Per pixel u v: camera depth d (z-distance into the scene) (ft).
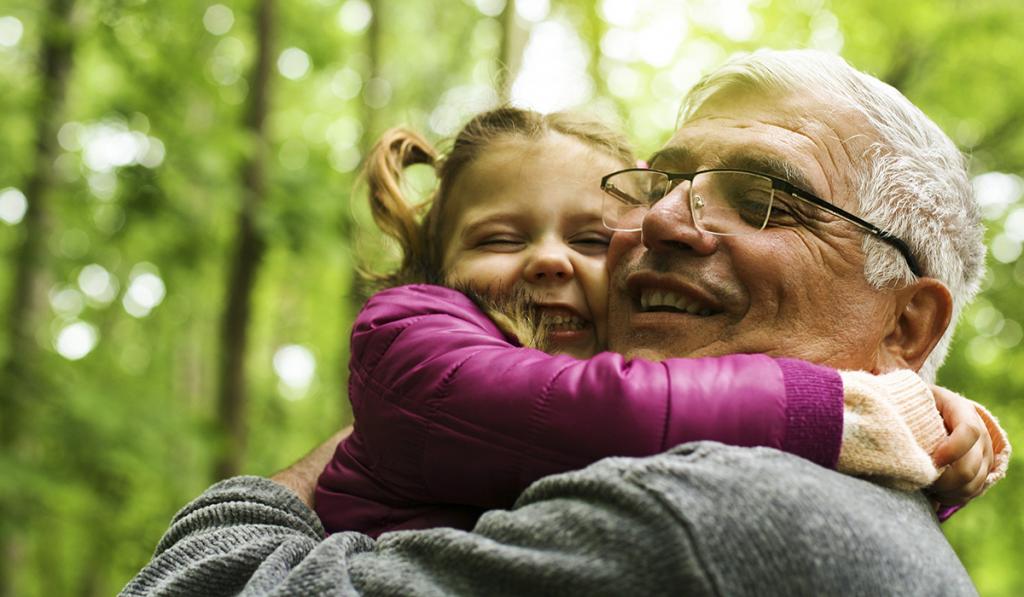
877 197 5.22
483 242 6.16
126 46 26.78
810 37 27.50
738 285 5.14
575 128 6.34
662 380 4.34
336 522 5.12
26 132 27.50
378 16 30.63
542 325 5.70
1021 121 28.37
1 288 32.78
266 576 4.29
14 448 24.03
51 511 23.89
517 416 4.45
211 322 43.04
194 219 27.07
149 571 4.72
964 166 5.74
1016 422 27.12
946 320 5.38
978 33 26.43
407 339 4.88
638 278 5.35
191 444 25.72
